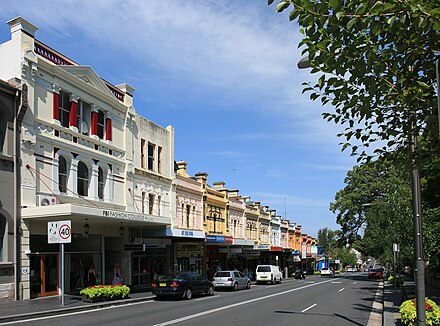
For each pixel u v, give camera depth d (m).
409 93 7.04
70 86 22.69
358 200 49.59
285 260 64.56
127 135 27.48
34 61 20.11
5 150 18.62
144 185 28.95
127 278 26.75
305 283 41.62
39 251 20.11
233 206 44.38
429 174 13.43
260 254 51.41
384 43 6.62
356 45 6.59
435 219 18.89
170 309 17.69
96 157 24.31
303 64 8.57
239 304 20.11
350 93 7.30
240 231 46.38
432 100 7.15
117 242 26.94
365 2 6.02
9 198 18.52
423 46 6.71
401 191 26.17
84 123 23.94
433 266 20.80
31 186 19.62
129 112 27.70
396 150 8.36
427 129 7.62
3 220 18.39
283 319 15.12
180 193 33.81
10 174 18.69
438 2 5.74
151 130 30.47
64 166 22.28
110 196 25.38
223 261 42.03
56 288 21.03
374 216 36.59
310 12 6.27
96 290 18.70
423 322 9.38
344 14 6.16
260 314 16.41
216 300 22.19
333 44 6.59
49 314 15.34
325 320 15.03
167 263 31.66
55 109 21.50
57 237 17.14
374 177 49.22
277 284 40.12
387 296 24.17
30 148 19.77
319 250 99.00
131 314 15.84
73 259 22.47
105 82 26.22
